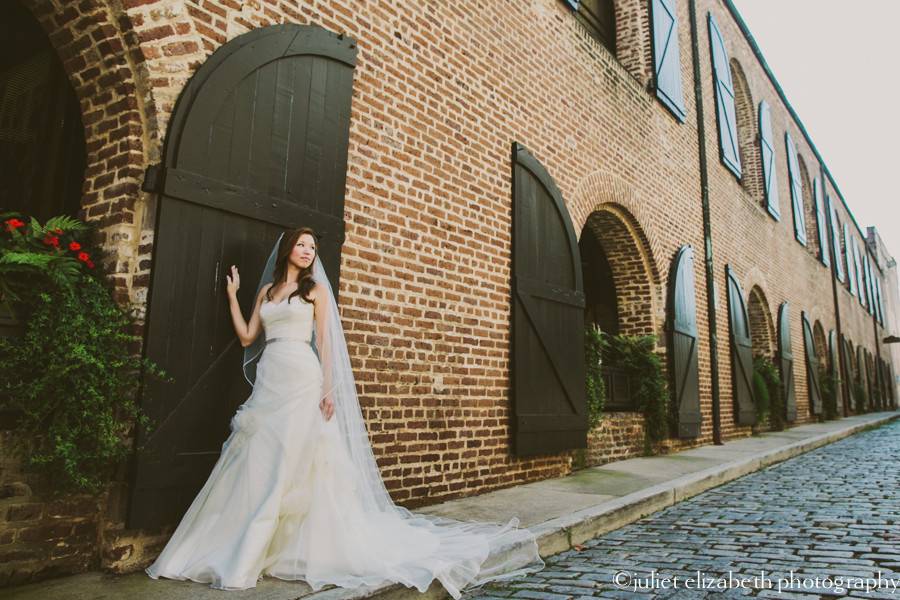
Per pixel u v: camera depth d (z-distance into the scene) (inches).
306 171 155.5
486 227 219.6
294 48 155.6
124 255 123.8
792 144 718.5
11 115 170.4
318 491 117.5
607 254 350.3
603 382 283.6
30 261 105.0
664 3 380.5
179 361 123.9
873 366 1197.1
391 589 107.4
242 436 119.6
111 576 111.0
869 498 206.4
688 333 354.9
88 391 108.5
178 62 132.6
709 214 419.2
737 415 420.5
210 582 107.4
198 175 130.2
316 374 123.7
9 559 104.3
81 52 131.7
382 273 176.6
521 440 216.5
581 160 284.8
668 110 382.6
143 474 115.9
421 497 179.3
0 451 104.2
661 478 232.7
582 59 297.3
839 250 965.2
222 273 133.8
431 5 208.1
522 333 226.7
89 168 133.0
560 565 136.3
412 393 181.5
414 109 195.5
